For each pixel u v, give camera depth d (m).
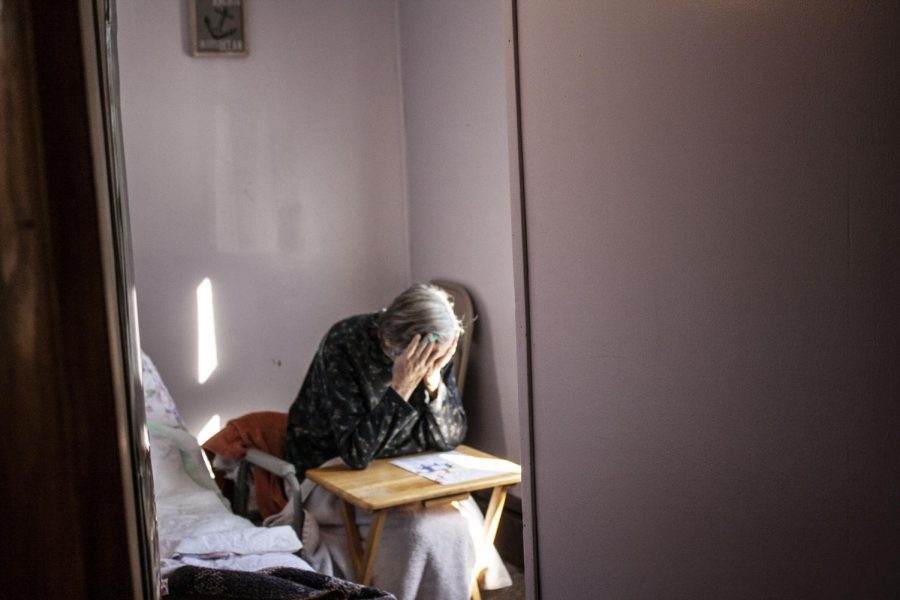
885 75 1.08
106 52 0.57
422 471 2.65
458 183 3.38
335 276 3.65
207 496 2.62
